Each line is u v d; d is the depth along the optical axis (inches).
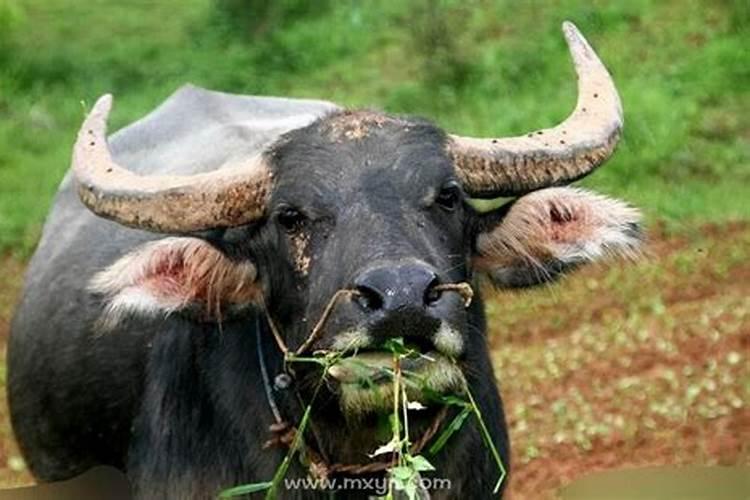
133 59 2047.2
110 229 738.8
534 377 1125.7
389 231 517.3
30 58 2049.7
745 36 1801.2
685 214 1457.9
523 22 1923.0
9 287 1409.9
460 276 550.9
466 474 605.9
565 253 590.2
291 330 554.3
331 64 1973.4
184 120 810.2
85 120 608.7
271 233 556.7
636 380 1104.2
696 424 1028.5
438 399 525.0
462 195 555.8
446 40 1855.3
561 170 581.6
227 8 2108.8
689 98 1708.9
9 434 1038.4
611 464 981.2
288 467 586.2
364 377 506.6
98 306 693.9
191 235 570.6
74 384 700.7
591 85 609.3
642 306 1248.2
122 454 680.4
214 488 606.2
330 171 539.8
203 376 610.9
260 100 839.7
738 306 1234.0
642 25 1877.5
